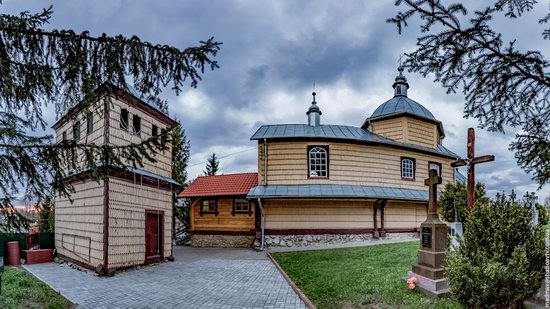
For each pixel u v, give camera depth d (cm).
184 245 2059
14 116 482
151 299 758
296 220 1672
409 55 379
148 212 1280
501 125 414
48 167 477
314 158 1723
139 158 541
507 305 497
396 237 1792
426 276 676
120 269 1108
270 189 1652
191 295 789
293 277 910
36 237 1599
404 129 1952
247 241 1859
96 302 735
